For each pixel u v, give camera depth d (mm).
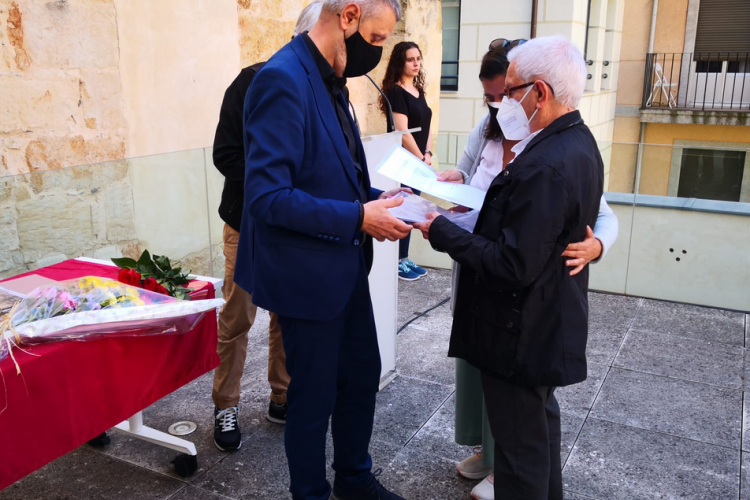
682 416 2793
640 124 12469
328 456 2467
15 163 2938
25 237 2572
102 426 1854
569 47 1628
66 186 2715
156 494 2215
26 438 1638
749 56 11516
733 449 2541
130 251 3092
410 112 4426
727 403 2908
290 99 1585
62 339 1725
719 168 3908
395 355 3141
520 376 1680
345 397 2033
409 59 4398
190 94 3834
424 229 1768
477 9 10156
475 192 1906
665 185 4070
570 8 9609
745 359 3367
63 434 1735
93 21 3184
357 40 1682
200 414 2754
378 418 2756
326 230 1609
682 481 2338
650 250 4234
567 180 1531
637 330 3766
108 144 3367
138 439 2555
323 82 1725
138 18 3424
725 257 4035
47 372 1665
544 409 1755
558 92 1612
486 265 1597
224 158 2240
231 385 2453
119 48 3350
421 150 4559
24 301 1848
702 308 4133
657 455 2502
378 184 2668
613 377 3162
